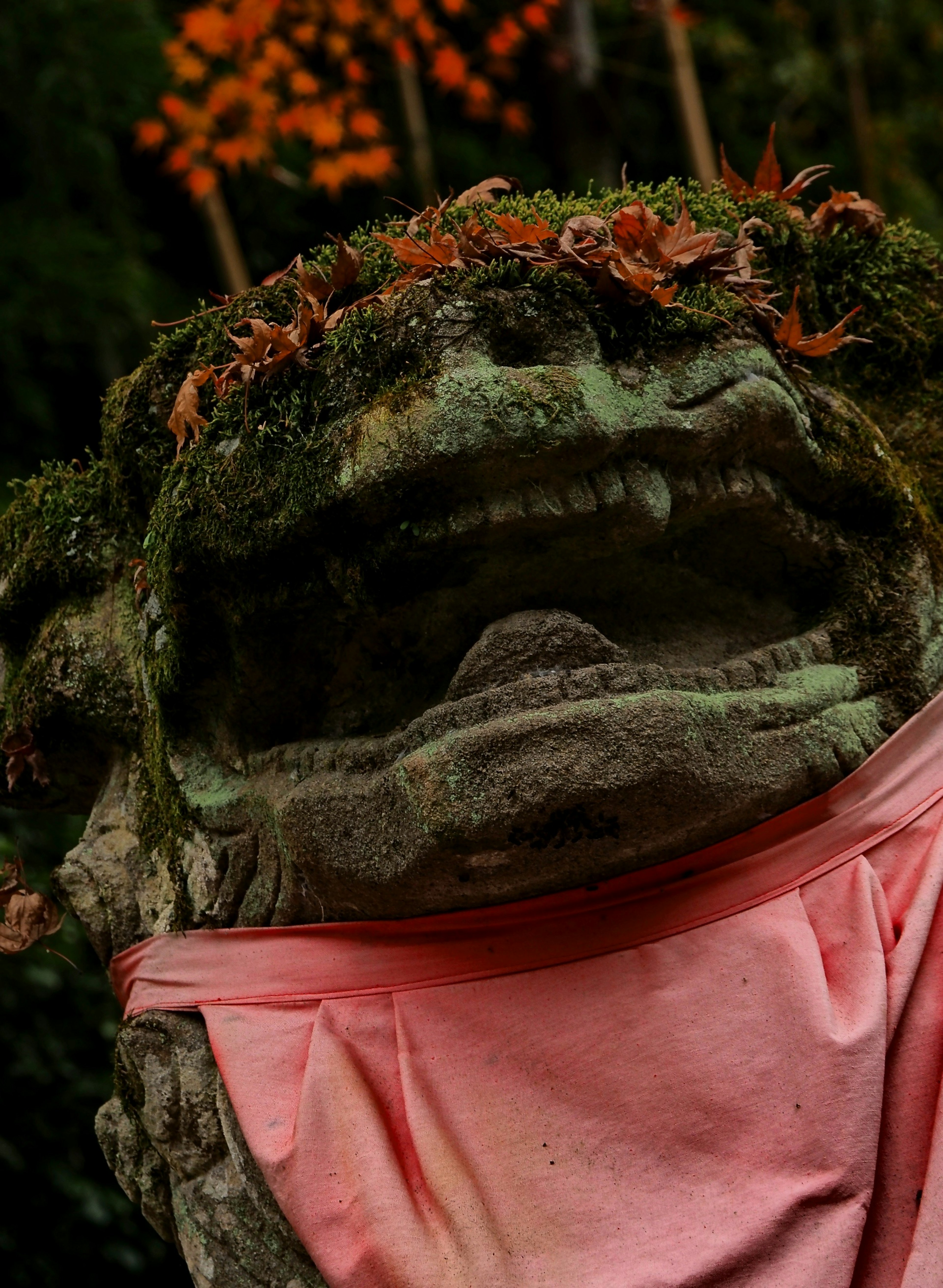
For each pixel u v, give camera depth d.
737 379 1.33
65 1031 2.58
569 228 1.35
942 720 1.37
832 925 1.32
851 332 1.49
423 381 1.28
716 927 1.31
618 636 1.36
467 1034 1.32
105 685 1.49
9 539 1.55
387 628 1.36
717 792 1.28
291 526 1.31
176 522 1.35
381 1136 1.31
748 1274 1.23
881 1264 1.25
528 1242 1.26
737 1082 1.27
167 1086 1.40
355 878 1.32
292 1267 1.33
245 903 1.40
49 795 1.56
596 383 1.29
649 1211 1.26
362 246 1.42
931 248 1.53
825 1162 1.25
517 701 1.27
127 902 1.48
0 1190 2.47
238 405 1.35
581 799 1.26
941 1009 1.29
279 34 2.84
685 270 1.35
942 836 1.33
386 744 1.32
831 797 1.34
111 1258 2.49
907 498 1.42
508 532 1.29
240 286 2.69
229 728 1.42
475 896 1.31
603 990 1.31
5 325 2.81
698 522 1.36
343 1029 1.34
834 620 1.40
